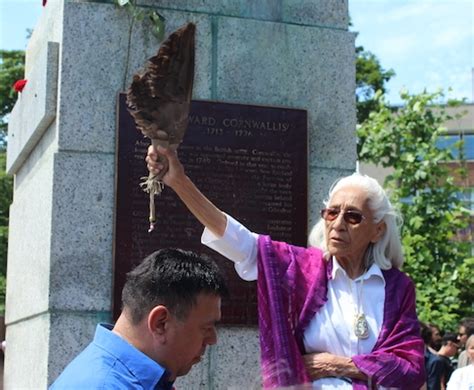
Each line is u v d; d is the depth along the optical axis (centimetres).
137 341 237
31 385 529
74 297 501
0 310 1622
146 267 242
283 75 564
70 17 529
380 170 1906
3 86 2186
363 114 2283
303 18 575
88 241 509
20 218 619
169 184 345
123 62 532
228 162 537
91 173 516
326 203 377
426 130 1260
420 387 344
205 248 519
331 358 344
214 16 558
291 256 362
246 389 281
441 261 1206
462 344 896
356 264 356
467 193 1327
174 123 331
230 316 522
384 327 348
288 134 552
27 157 618
